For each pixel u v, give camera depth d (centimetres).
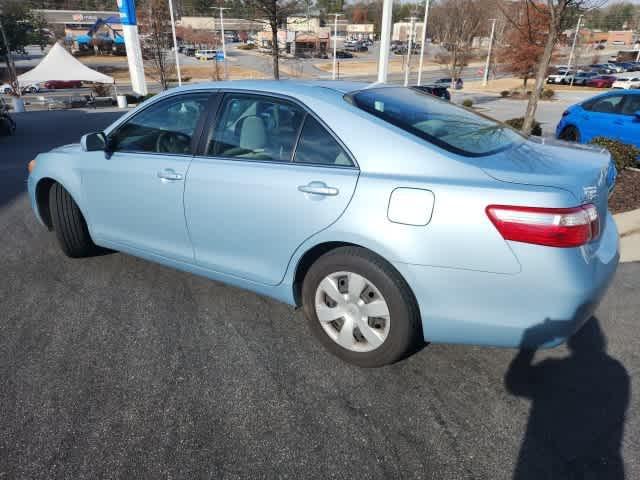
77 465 206
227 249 303
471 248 218
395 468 205
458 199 218
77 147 396
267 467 206
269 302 346
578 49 5641
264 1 1444
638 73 4884
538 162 240
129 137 350
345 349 267
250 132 288
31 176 418
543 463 208
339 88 287
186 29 8781
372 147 246
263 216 275
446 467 206
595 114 859
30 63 7006
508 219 210
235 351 287
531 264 210
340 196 245
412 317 243
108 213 363
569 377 266
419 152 238
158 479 200
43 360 278
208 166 298
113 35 8600
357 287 252
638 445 218
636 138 775
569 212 207
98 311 333
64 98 3681
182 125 321
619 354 288
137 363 275
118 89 4806
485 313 225
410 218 227
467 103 2794
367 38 12169
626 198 596
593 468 205
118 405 242
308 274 269
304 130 269
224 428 227
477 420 233
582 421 233
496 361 279
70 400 245
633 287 374
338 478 201
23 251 445
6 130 1505
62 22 9200
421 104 296
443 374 267
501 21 4625
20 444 217
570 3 684
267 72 5716
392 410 239
